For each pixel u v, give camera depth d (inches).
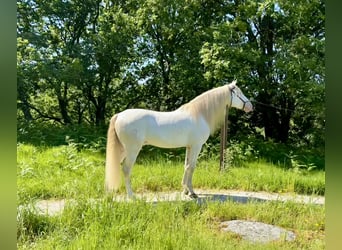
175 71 529.7
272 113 526.6
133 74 587.2
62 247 145.4
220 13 495.8
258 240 170.2
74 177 277.1
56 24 573.3
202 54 457.4
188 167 250.4
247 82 465.4
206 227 182.7
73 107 639.8
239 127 543.2
